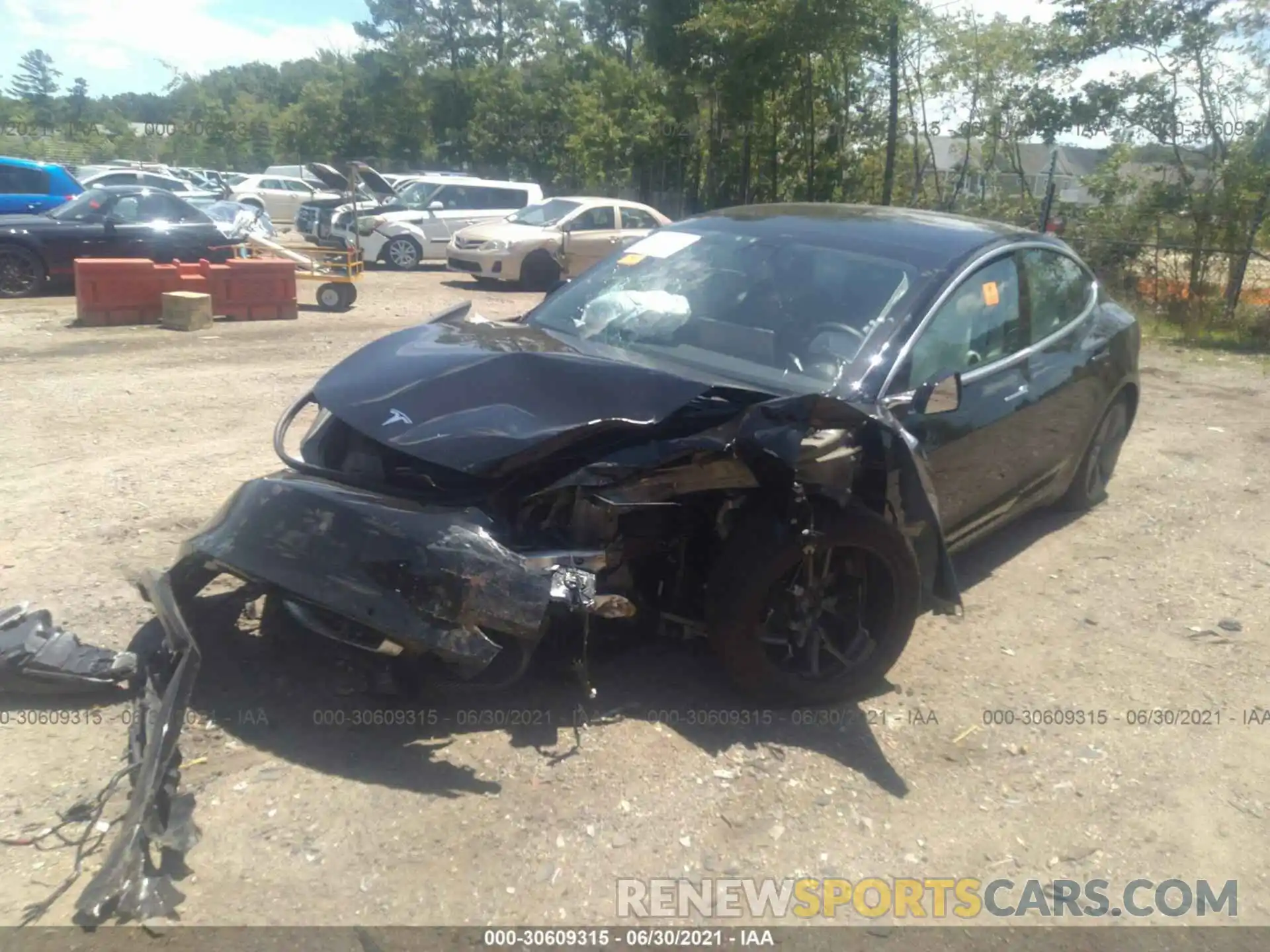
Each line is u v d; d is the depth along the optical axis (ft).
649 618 13.60
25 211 55.52
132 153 188.65
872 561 13.17
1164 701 14.28
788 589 12.80
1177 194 51.47
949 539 15.92
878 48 65.92
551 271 58.90
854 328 14.52
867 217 17.48
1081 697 14.25
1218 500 22.75
